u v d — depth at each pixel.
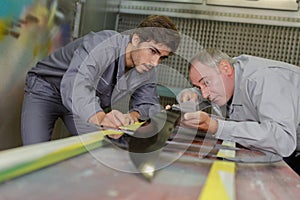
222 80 1.31
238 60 1.52
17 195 0.46
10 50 1.66
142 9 2.99
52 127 1.74
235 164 0.87
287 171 0.84
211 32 2.91
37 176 0.55
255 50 2.85
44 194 0.48
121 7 3.03
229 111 1.52
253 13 2.84
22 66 1.80
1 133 1.70
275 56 2.83
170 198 0.53
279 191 0.64
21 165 0.58
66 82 1.17
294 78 1.37
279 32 2.82
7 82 1.68
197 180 0.65
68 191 0.50
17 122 1.84
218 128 1.15
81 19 2.45
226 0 2.87
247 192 0.61
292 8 2.78
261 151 1.13
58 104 1.68
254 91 1.34
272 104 1.23
